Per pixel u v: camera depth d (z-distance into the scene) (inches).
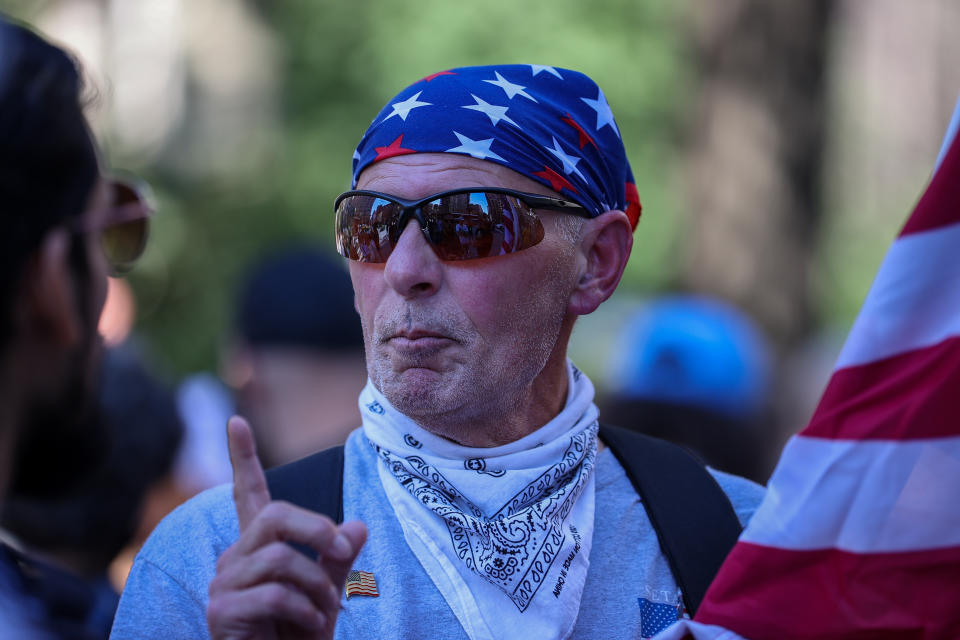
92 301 138.8
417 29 953.5
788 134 594.2
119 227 177.9
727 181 593.6
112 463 234.8
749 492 211.0
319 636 147.7
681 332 329.4
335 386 323.3
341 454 197.0
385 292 183.3
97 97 144.9
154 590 176.9
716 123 600.1
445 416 184.1
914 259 172.1
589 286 199.6
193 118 1157.1
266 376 324.5
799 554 174.9
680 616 187.6
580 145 194.2
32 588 151.5
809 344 612.1
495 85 187.8
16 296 125.5
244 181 1062.4
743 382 330.3
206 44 1184.8
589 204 193.8
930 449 170.1
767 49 594.2
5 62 127.5
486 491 185.0
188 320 987.3
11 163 124.2
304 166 1010.7
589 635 183.0
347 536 146.4
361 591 177.9
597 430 205.0
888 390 173.6
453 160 182.5
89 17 1207.6
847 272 1317.7
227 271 997.8
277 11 1087.6
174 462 268.5
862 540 172.1
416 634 175.3
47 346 131.8
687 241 608.7
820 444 177.0
